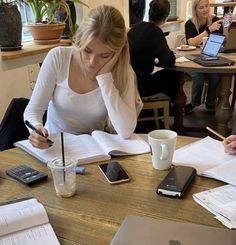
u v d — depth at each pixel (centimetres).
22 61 219
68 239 74
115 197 90
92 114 150
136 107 152
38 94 147
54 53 148
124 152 115
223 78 279
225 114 287
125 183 97
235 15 375
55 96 151
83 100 148
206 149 117
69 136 128
